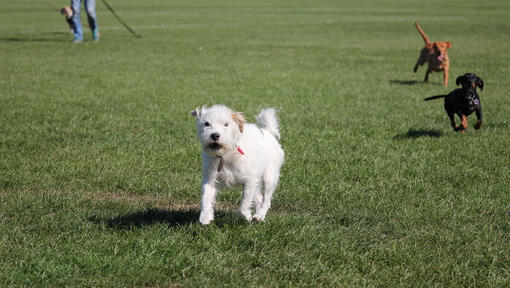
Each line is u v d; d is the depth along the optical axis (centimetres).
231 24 4141
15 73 1747
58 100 1320
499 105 1353
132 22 4169
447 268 500
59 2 6569
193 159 859
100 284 460
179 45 2714
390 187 731
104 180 748
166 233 559
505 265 506
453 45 2855
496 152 909
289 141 980
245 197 575
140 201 689
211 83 1666
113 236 548
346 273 488
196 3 7256
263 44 2862
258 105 1333
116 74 1797
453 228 590
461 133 1049
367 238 564
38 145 907
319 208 665
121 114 1180
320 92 1538
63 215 611
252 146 568
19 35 3023
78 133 1001
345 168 815
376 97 1474
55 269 474
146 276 470
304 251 526
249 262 503
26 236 547
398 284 470
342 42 3034
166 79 1719
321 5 7150
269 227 571
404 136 1029
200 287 458
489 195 699
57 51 2366
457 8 6450
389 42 3055
